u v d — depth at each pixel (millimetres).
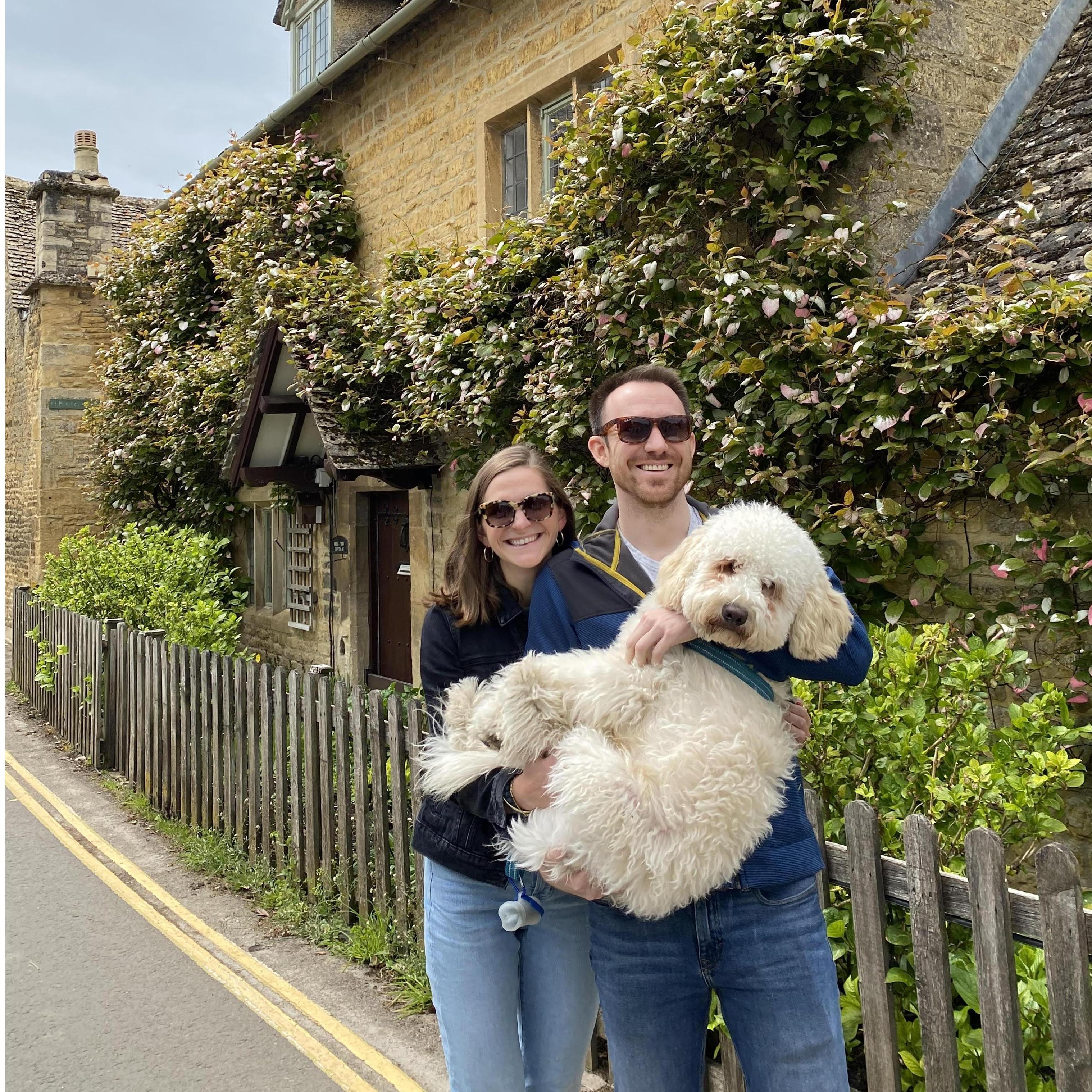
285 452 9945
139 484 12875
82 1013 3947
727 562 1797
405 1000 3943
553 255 6215
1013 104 5855
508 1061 2256
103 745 7938
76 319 15570
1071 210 4848
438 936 2320
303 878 5035
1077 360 3961
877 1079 2494
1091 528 4066
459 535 2438
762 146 5297
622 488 2232
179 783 6445
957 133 5570
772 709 1872
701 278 5141
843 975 2898
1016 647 4324
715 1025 2924
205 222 11422
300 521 10398
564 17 7156
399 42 9000
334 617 10117
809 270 4859
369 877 4508
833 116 5059
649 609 1920
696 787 1693
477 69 8094
